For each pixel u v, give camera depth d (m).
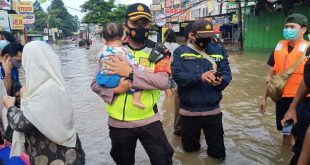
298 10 22.14
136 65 3.64
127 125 3.69
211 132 4.90
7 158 3.66
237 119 6.95
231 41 33.62
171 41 6.04
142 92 3.66
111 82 3.55
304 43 4.87
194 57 4.81
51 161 3.07
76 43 57.00
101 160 5.09
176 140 5.88
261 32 28.31
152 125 3.72
